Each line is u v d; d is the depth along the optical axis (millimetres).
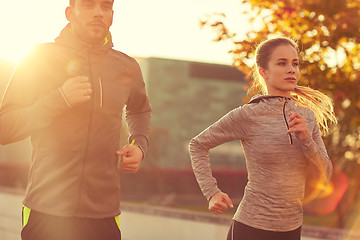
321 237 5625
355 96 5504
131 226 7801
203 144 3090
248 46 5062
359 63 5570
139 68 2857
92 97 2537
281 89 2912
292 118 2621
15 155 32188
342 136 7637
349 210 7664
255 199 2859
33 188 2543
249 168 2924
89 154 2527
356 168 7730
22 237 2588
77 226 2521
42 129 2504
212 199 3062
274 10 5234
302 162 2834
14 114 2424
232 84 35969
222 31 5180
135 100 2895
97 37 2557
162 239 7293
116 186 2648
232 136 2986
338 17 5172
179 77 34969
